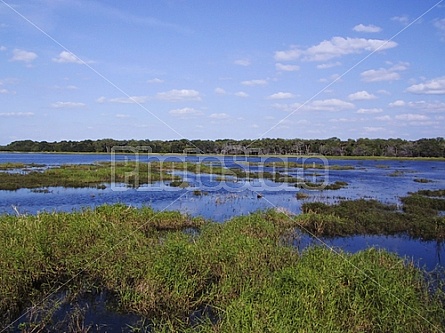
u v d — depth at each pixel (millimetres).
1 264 9266
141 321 8422
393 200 25672
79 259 10430
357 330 7301
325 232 16875
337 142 101688
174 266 9445
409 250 14492
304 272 8867
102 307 9094
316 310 7410
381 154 104812
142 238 12023
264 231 14555
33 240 10648
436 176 47250
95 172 40438
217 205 23422
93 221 12828
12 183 32562
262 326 6645
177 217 17375
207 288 9484
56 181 34500
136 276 9656
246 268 9758
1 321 8312
